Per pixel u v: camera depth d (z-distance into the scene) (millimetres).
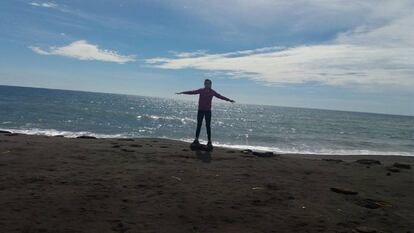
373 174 9117
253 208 5660
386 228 5301
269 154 11266
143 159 8742
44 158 8109
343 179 8219
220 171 7945
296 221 5258
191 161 8891
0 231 4258
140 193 6008
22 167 7172
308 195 6586
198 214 5266
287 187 7004
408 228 5359
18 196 5461
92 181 6496
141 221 4875
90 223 4695
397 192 7418
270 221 5191
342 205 6176
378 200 6609
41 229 4414
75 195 5688
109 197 5707
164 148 10922
